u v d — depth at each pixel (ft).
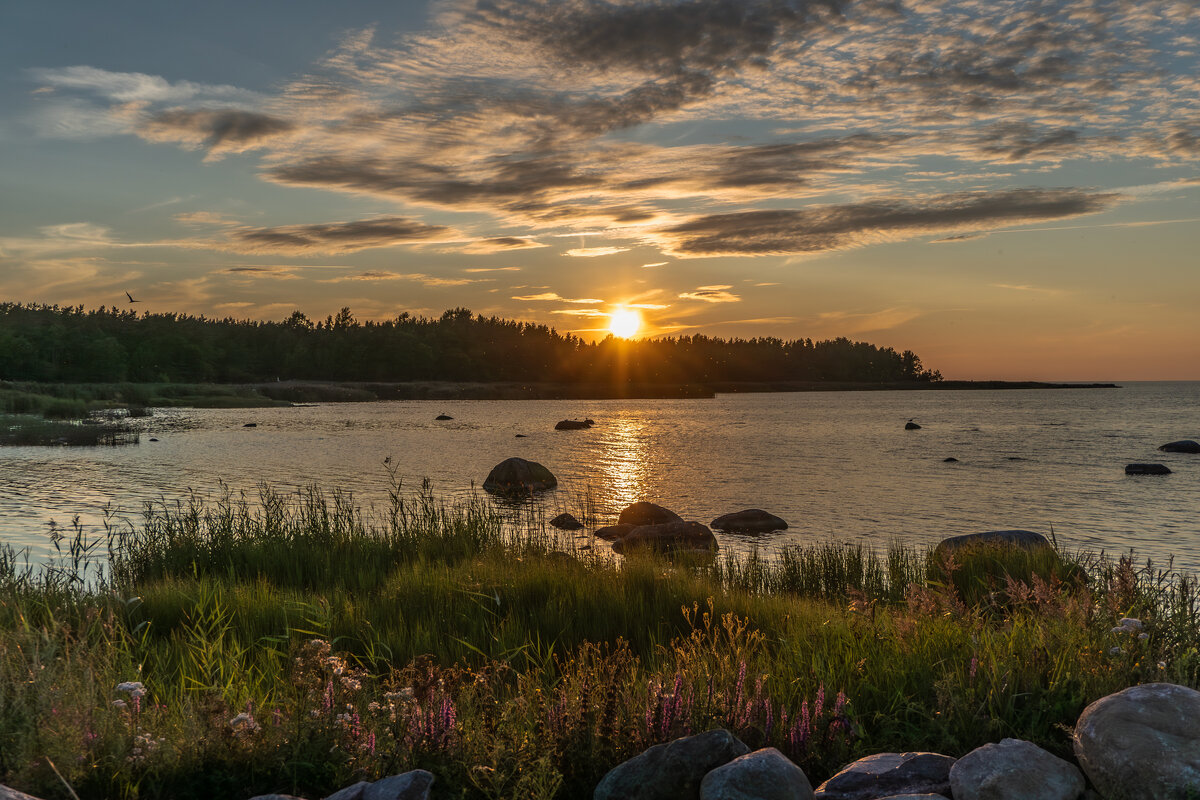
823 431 226.38
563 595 28.84
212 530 41.70
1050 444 176.04
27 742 13.17
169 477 100.73
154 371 589.73
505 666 18.72
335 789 13.21
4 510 71.00
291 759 13.66
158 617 26.04
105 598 25.75
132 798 12.59
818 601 37.40
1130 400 582.35
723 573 44.01
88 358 540.93
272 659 20.62
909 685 16.79
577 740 13.93
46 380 519.19
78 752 13.23
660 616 27.58
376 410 339.57
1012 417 314.55
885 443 180.14
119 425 193.98
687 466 131.23
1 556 36.96
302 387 500.74
